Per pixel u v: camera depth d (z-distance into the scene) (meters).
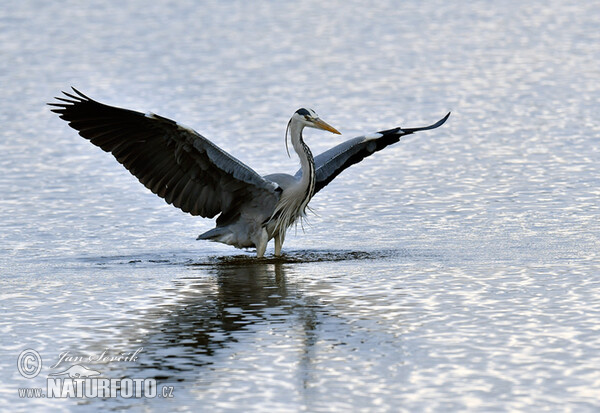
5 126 25.25
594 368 9.89
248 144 22.77
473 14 46.97
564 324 11.21
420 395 9.38
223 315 11.95
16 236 16.08
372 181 19.77
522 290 12.60
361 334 11.10
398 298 12.47
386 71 33.31
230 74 32.66
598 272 13.33
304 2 50.88
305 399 9.35
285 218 15.02
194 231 16.67
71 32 41.72
